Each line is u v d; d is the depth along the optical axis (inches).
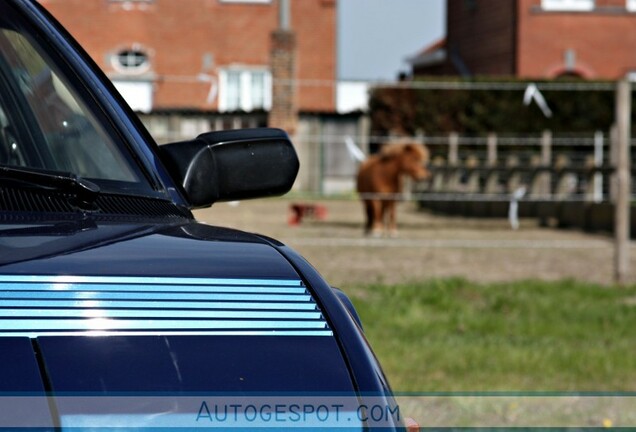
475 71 1585.9
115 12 1498.5
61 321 87.4
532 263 612.4
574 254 665.6
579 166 884.0
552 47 1460.4
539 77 1439.5
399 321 398.6
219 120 1137.4
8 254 95.6
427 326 392.2
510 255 653.9
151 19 1504.7
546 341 365.7
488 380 304.2
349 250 654.5
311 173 1339.8
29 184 113.8
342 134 1336.1
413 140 1074.1
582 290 476.4
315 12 1512.1
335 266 568.7
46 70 141.3
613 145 825.5
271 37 1066.7
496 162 1040.2
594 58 1462.8
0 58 145.6
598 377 312.2
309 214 883.4
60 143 139.3
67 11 1492.4
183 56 1512.1
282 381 88.6
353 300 431.5
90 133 136.6
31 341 85.0
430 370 317.1
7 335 84.8
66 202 115.6
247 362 89.0
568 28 1460.4
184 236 110.5
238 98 1524.4
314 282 101.7
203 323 91.4
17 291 89.3
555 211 902.4
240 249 107.5
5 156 142.6
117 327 88.4
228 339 90.7
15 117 143.6
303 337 93.3
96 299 90.6
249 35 1521.9
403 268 570.3
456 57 1640.0
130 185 128.3
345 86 1600.6
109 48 1501.0
